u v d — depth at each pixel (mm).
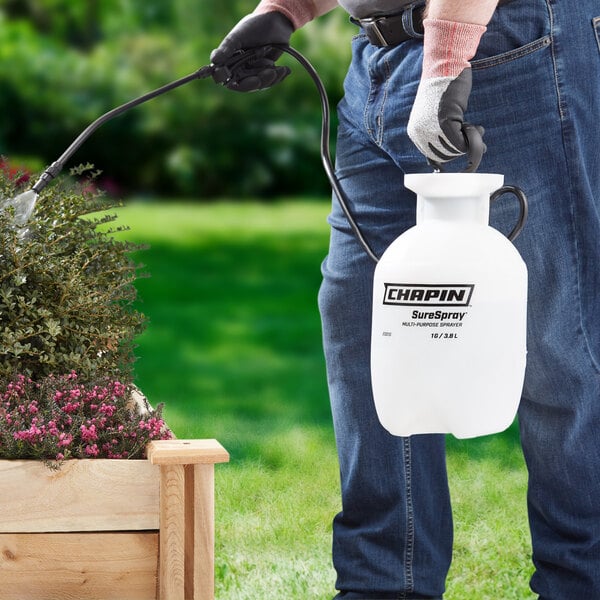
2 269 2918
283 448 5277
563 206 2752
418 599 3076
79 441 2566
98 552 2408
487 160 2762
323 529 3873
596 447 2885
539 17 2709
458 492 4371
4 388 2779
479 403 2299
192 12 21594
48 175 2920
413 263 2293
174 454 2377
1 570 2379
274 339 10516
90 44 21719
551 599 2990
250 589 3316
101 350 3105
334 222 3088
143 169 21312
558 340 2797
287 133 21531
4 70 20688
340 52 21172
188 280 14148
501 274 2289
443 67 2430
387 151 2898
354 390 3039
